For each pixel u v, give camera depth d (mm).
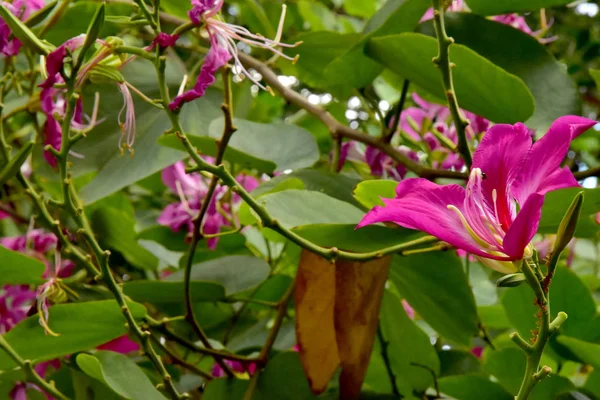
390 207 1011
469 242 1023
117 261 1405
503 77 1157
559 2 1244
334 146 1300
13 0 1190
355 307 1169
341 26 1705
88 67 1106
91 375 1141
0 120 1192
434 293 1233
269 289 1328
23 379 1202
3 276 1173
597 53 1830
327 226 1137
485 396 1208
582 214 1141
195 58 1464
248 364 1234
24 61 1387
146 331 1141
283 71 1432
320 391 1181
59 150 1142
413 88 1339
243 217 1232
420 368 1240
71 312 1148
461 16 1260
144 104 1300
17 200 1485
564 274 1203
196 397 1299
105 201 1428
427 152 1349
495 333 1414
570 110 1213
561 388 1181
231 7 1805
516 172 1025
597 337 1211
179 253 1416
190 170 1107
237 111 1414
